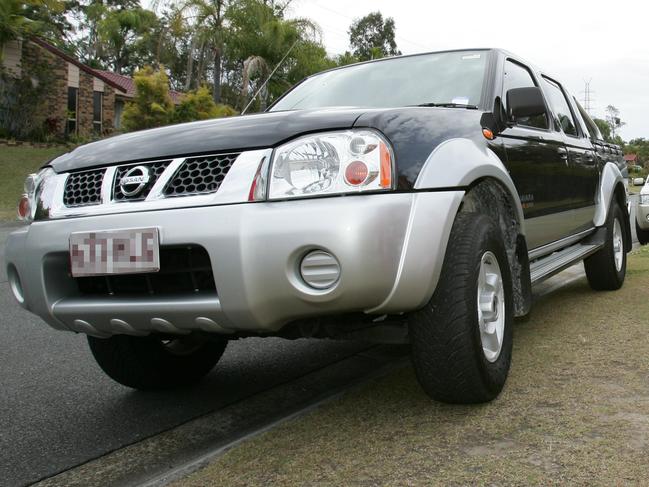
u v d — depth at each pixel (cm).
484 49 414
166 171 272
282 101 448
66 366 432
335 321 283
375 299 249
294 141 258
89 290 298
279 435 271
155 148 282
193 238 255
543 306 515
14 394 377
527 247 383
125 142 300
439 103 374
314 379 390
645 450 229
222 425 322
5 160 2292
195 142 275
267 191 254
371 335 290
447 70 402
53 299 296
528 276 348
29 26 2550
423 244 255
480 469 223
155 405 355
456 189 272
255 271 248
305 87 455
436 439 253
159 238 261
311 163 253
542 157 400
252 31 2489
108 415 340
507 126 360
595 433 246
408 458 237
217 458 255
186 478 239
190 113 2309
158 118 2281
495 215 340
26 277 300
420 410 288
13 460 286
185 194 266
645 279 627
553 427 255
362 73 435
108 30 4253
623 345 369
